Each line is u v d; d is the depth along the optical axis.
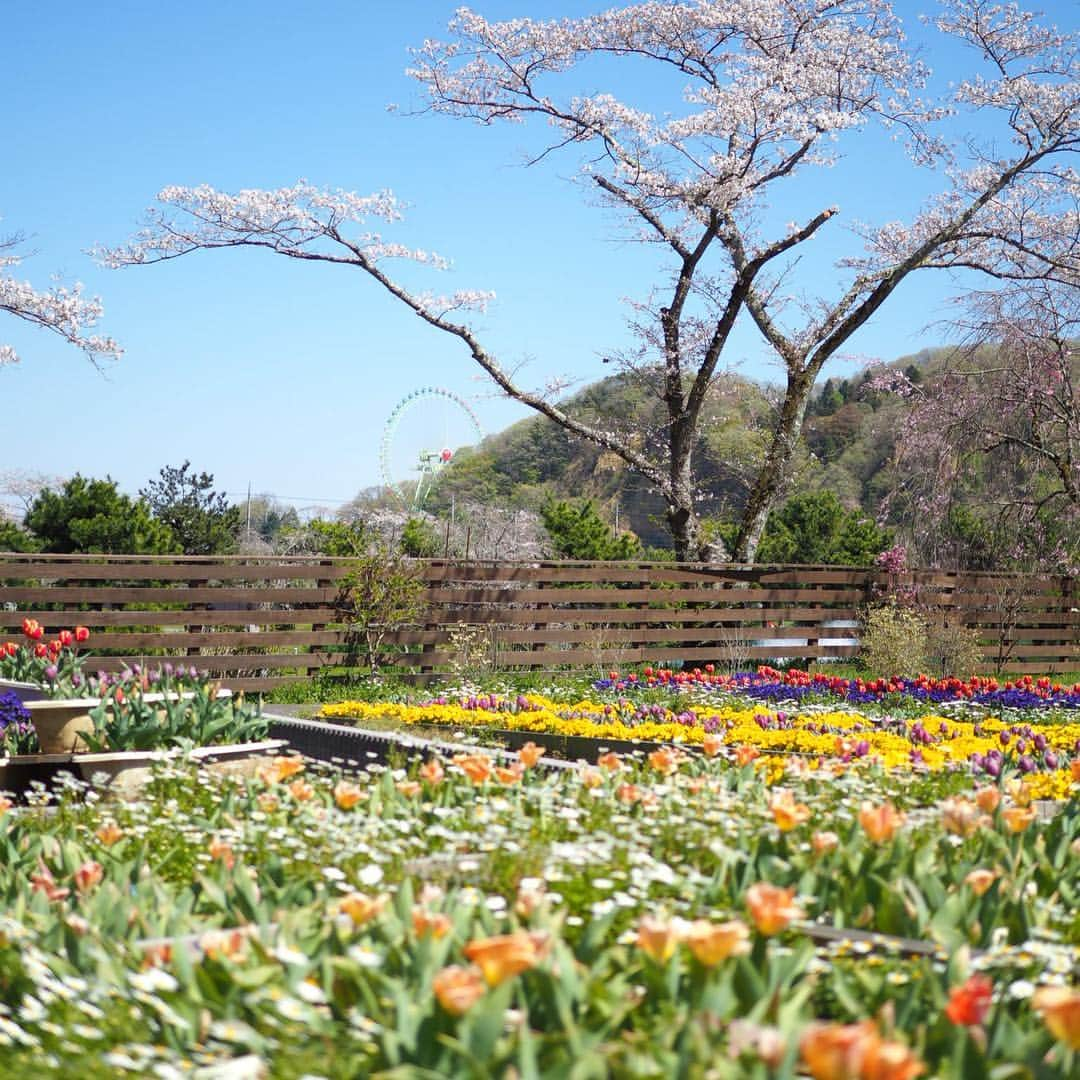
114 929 2.93
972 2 18.33
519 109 18.56
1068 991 2.02
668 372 19.11
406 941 2.66
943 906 3.06
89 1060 2.21
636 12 18.56
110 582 15.63
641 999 2.43
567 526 23.95
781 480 19.08
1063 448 19.44
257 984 2.43
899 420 20.75
